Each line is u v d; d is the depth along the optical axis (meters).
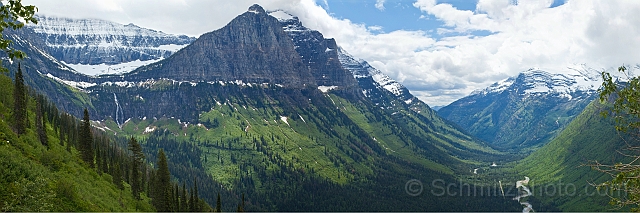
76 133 168.50
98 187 105.75
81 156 128.12
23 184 64.94
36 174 75.94
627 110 32.28
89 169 119.75
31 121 127.56
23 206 61.78
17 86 107.50
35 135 113.25
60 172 93.12
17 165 73.31
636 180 31.30
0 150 75.19
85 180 103.12
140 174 164.38
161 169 138.12
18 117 105.06
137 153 143.38
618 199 33.38
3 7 25.77
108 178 127.38
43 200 66.12
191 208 156.75
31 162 84.12
